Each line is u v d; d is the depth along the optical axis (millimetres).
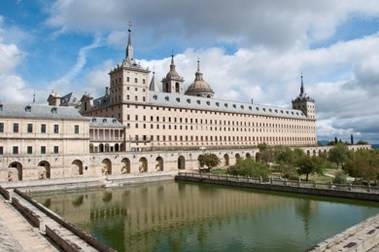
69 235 34812
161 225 51688
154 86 176000
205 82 193125
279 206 64875
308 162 88062
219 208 63750
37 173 90500
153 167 115500
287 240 43344
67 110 103625
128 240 44281
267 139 189875
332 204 66125
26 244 31938
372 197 64188
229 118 169000
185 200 72062
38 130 95375
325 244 31719
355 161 80250
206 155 120375
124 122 128250
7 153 90000
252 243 42375
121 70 130750
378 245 34250
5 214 45844
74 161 98062
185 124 149125
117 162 106625
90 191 84250
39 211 48312
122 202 70062
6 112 90938
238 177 93000
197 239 44438
